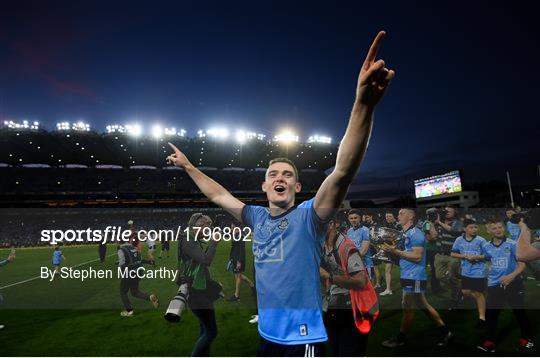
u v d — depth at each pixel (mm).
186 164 2361
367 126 1438
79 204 47438
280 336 1704
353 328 3367
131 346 5023
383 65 1311
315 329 1691
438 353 4473
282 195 1847
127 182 57062
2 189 51031
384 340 4953
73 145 48625
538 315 5789
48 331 5832
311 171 68188
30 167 54562
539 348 4508
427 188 49875
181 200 51219
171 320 3725
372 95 1384
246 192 58500
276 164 1915
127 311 6664
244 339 5156
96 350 4910
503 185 53375
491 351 4453
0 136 44125
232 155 58625
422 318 5879
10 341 5379
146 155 54781
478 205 42344
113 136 48500
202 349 3848
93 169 57312
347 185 1562
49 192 52375
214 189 2234
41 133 44719
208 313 3922
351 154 1470
